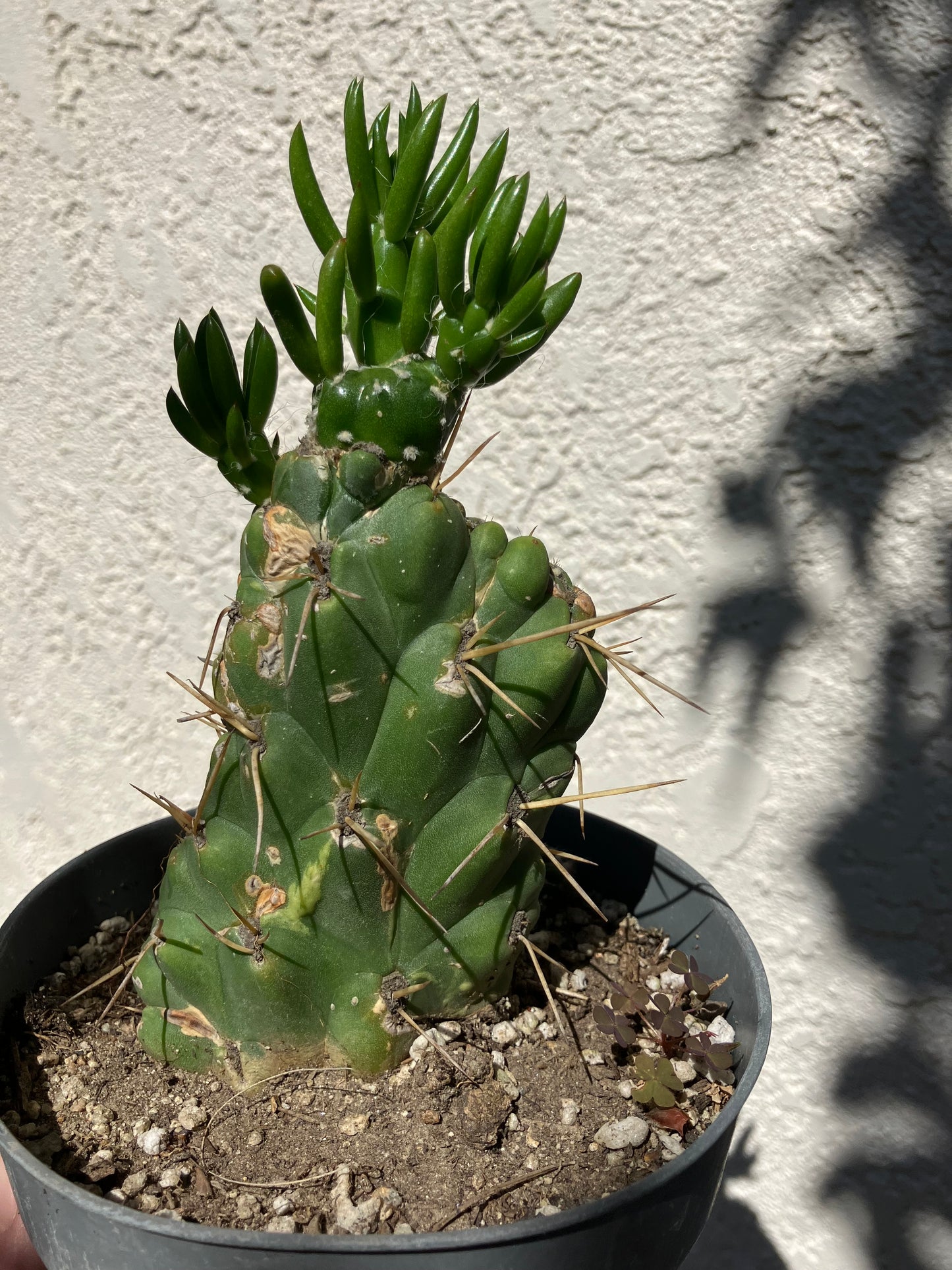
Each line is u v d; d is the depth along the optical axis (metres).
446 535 0.24
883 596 0.39
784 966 0.43
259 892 0.25
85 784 0.48
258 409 0.25
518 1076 0.27
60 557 0.46
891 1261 0.44
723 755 0.42
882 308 0.37
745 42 0.36
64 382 0.43
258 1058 0.26
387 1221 0.24
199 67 0.39
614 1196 0.22
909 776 0.40
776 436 0.39
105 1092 0.27
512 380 0.41
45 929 0.31
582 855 0.34
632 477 0.41
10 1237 0.31
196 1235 0.22
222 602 0.45
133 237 0.41
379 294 0.25
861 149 0.36
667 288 0.39
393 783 0.25
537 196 0.39
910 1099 0.43
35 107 0.40
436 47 0.38
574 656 0.25
